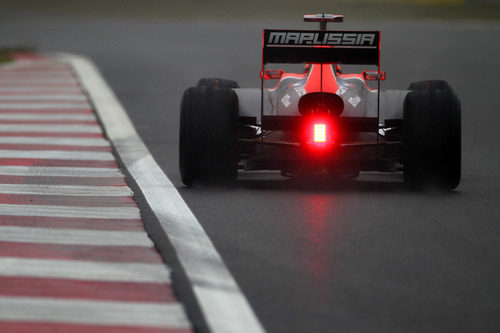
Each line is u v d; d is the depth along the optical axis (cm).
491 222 2870
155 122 5591
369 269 2305
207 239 2608
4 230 2675
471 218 2928
